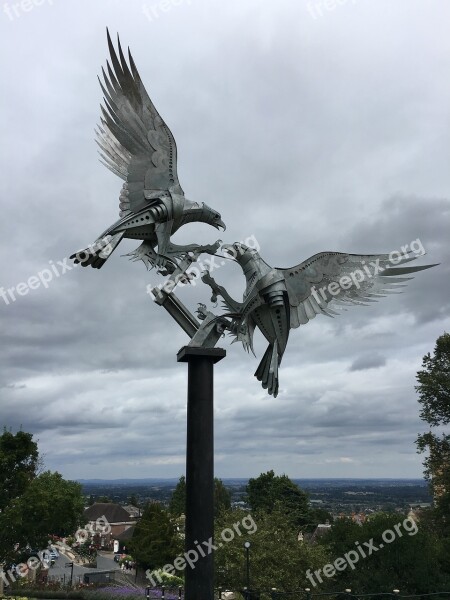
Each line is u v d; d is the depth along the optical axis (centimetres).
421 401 3959
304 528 5372
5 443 3341
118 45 1402
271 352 1405
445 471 3759
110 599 3481
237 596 2909
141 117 1407
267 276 1377
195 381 1267
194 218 1407
